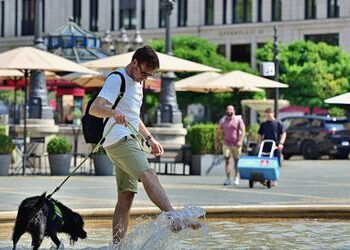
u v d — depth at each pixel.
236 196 15.69
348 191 17.39
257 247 9.44
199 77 33.31
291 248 9.39
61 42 38.75
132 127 8.33
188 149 23.52
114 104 8.34
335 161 34.19
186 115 59.62
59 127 28.73
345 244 9.76
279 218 12.35
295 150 37.09
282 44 58.75
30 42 75.19
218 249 9.23
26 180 20.17
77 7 75.25
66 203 13.24
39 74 26.38
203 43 57.09
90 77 31.55
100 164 22.30
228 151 19.53
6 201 13.98
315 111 59.19
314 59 55.88
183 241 9.72
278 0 67.44
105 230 10.77
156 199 8.20
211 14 70.50
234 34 69.19
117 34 73.06
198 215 7.95
